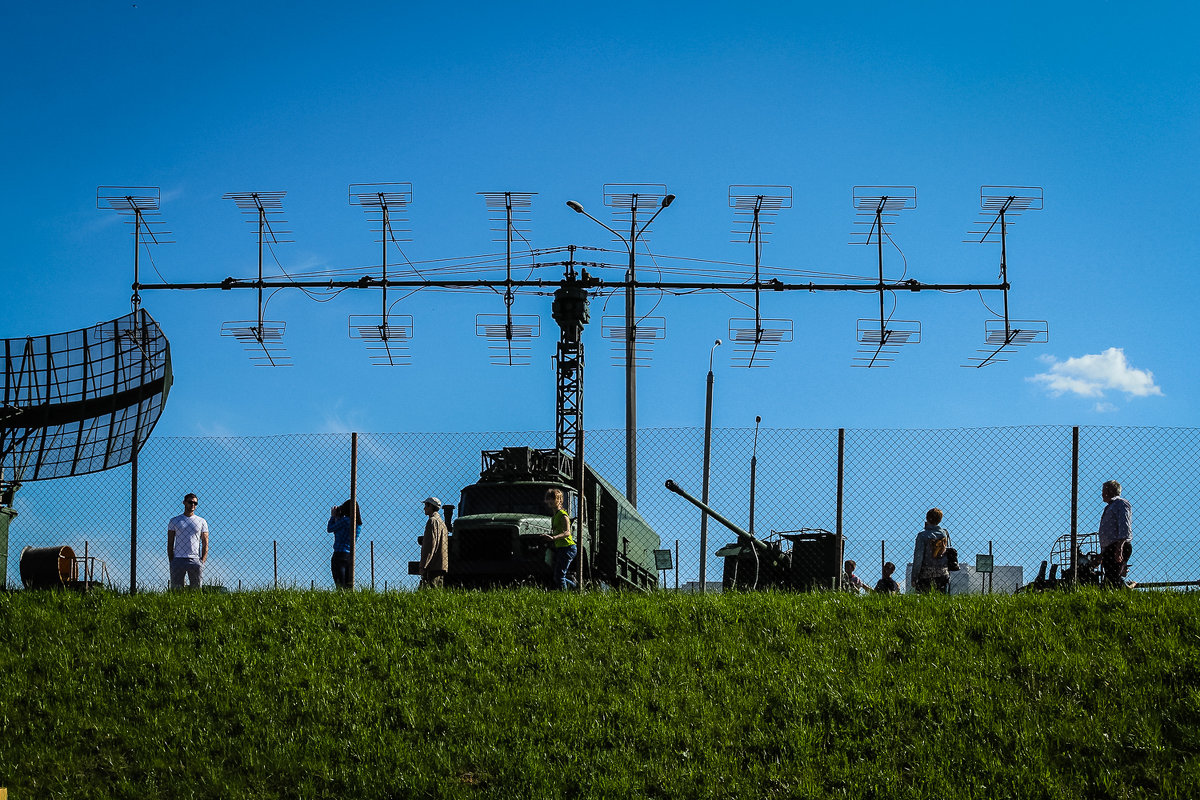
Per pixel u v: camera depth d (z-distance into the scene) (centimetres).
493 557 1997
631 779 1215
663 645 1471
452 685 1381
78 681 1395
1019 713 1285
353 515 1739
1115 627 1449
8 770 1234
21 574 1836
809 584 2166
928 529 1762
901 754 1239
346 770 1234
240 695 1365
